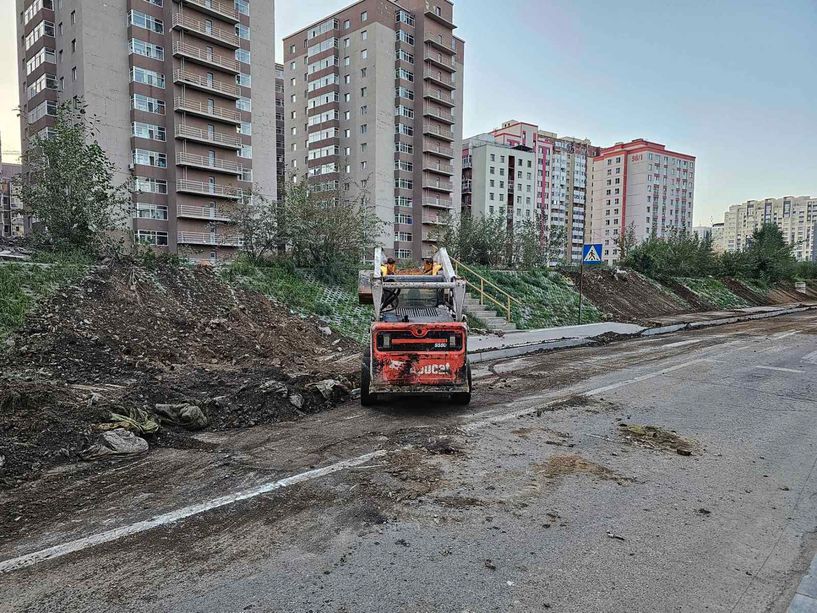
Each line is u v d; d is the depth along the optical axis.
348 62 63.34
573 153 115.94
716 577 3.48
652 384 9.44
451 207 69.25
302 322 13.02
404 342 7.50
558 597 3.25
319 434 6.48
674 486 4.96
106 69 42.06
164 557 3.68
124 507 4.45
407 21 63.47
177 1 44.88
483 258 26.44
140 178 43.84
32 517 4.26
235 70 48.69
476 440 6.27
